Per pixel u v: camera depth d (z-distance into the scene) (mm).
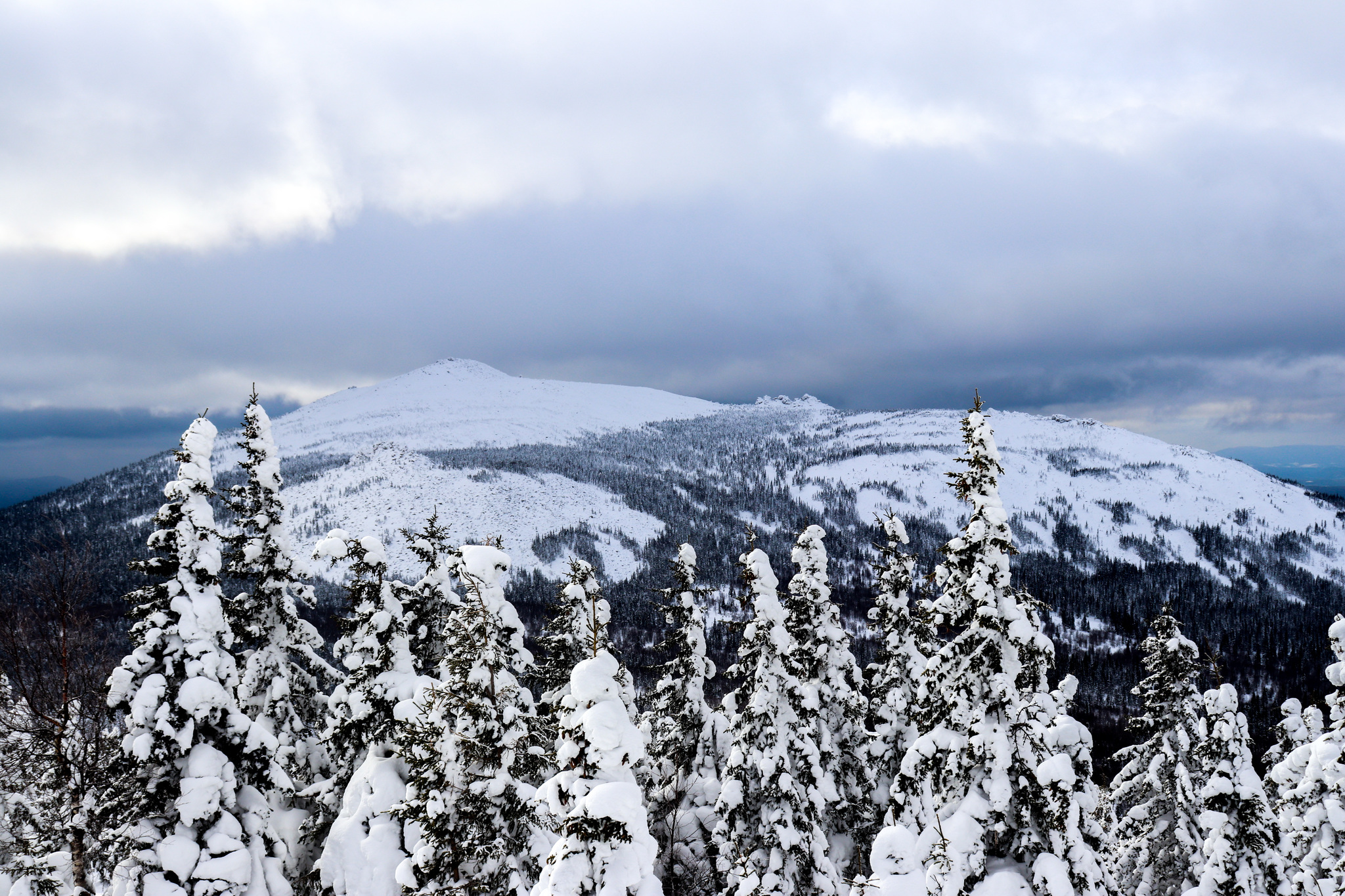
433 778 17047
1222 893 21828
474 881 17078
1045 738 15008
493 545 19578
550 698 23203
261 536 23484
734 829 20875
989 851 14969
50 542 16641
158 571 17406
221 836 16500
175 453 17750
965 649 15773
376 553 21109
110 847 16219
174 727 16406
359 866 18734
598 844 13523
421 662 23547
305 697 24312
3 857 20016
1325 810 21281
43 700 16141
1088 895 13922
